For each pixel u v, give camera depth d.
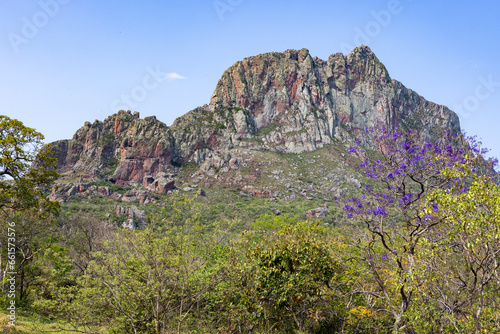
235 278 17.41
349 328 20.62
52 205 34.22
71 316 15.07
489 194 10.22
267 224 48.78
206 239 16.77
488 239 9.96
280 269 17.06
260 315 17.16
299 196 154.38
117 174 169.75
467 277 12.70
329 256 17.22
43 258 31.20
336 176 171.50
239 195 159.62
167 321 16.33
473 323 11.70
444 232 13.02
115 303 15.10
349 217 14.79
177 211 16.19
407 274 12.11
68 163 185.00
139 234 15.39
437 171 13.18
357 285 17.61
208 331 17.64
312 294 17.47
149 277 15.09
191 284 16.20
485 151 12.59
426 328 13.09
